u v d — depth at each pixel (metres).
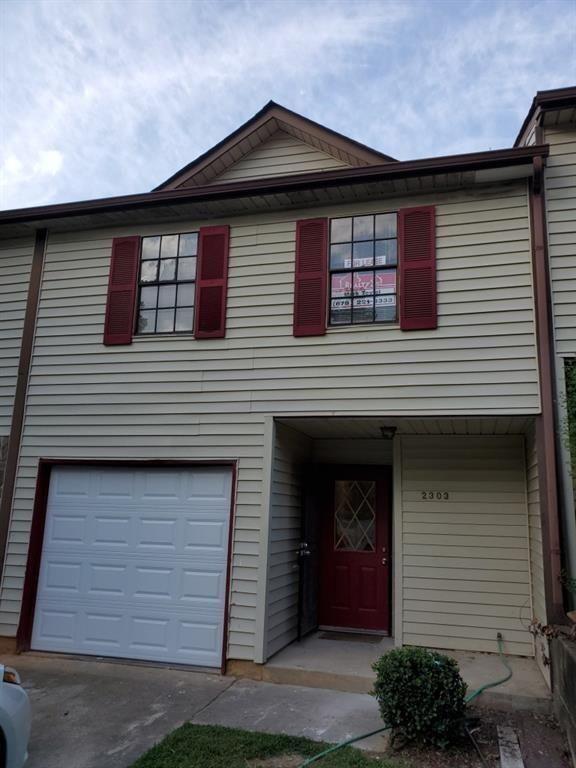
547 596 4.80
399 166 5.64
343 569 7.14
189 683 5.29
